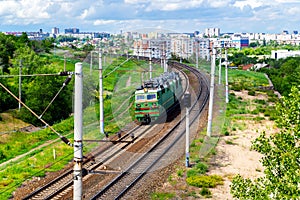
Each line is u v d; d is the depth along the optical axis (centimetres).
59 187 2336
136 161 2616
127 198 2127
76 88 1315
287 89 6769
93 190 2231
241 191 1430
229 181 2434
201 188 2302
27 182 2473
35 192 2255
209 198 2162
